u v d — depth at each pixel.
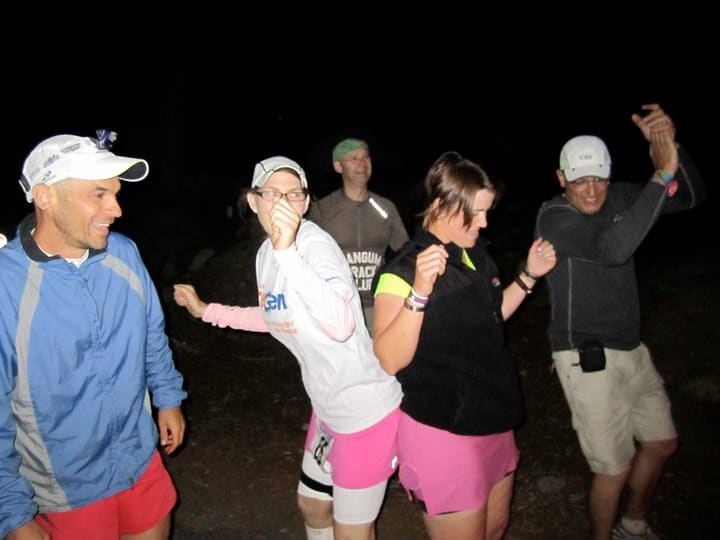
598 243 2.59
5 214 11.65
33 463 2.01
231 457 3.94
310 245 2.21
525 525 3.30
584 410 2.67
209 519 3.39
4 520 1.88
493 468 2.25
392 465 2.33
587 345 2.62
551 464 3.81
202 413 4.46
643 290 6.09
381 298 2.11
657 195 2.48
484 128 17.16
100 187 1.88
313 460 2.46
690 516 3.30
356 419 2.23
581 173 2.55
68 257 1.97
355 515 2.30
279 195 2.20
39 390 1.94
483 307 2.17
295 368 5.07
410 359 2.03
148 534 2.27
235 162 16.48
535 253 2.51
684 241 7.72
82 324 1.97
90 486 2.08
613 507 2.73
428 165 15.60
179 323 5.74
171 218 10.09
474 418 2.14
